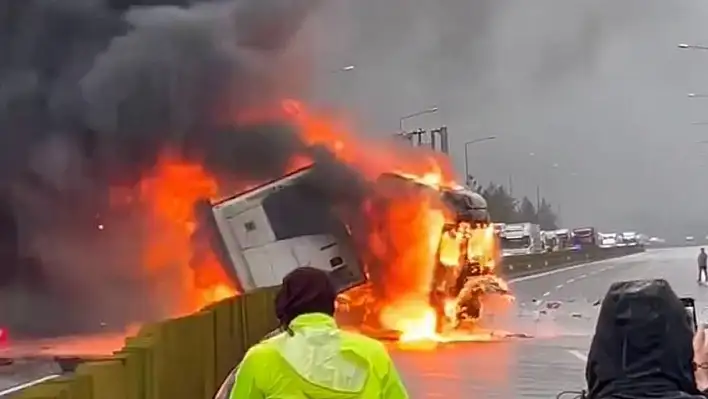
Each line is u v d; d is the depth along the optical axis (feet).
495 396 45.70
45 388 17.04
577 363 58.90
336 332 13.74
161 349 26.30
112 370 20.51
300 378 13.39
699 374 14.96
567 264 236.43
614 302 9.66
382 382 13.71
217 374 37.35
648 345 9.41
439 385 49.67
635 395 9.30
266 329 53.72
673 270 193.36
